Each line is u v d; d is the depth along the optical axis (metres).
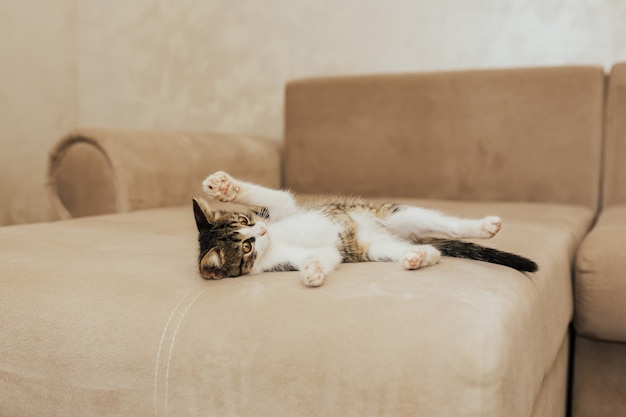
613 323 1.50
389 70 3.10
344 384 0.88
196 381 0.96
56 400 1.05
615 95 2.45
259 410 0.92
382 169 2.81
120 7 3.62
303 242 1.35
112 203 2.18
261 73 3.36
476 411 0.83
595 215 2.47
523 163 2.56
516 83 2.57
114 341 1.01
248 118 3.43
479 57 2.93
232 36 3.39
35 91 3.45
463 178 2.66
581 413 1.69
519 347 0.92
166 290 1.06
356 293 0.99
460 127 2.66
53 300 1.09
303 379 0.90
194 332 0.97
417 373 0.85
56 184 2.29
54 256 1.28
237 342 0.94
